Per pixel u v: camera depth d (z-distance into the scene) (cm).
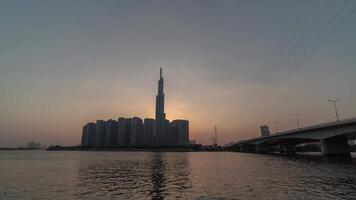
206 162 10875
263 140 18912
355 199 3092
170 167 8362
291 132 13188
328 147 11038
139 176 5841
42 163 10656
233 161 11406
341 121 9225
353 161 9131
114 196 3534
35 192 3875
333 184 4181
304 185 4125
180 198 3350
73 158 15138
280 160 11312
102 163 10512
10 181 5084
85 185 4522
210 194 3550
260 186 4109
